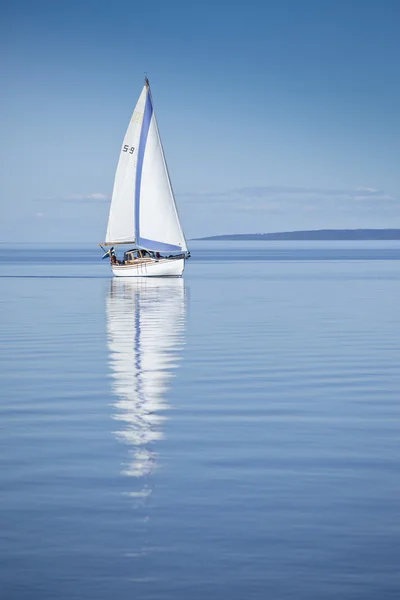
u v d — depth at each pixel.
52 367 37.53
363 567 14.84
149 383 33.28
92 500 18.50
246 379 34.28
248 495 18.83
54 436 24.45
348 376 35.16
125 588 14.09
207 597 13.77
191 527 16.78
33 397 30.38
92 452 22.62
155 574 14.61
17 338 48.41
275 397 30.48
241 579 14.40
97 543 15.96
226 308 69.06
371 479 20.09
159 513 17.61
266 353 42.06
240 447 23.17
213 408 28.44
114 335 49.72
